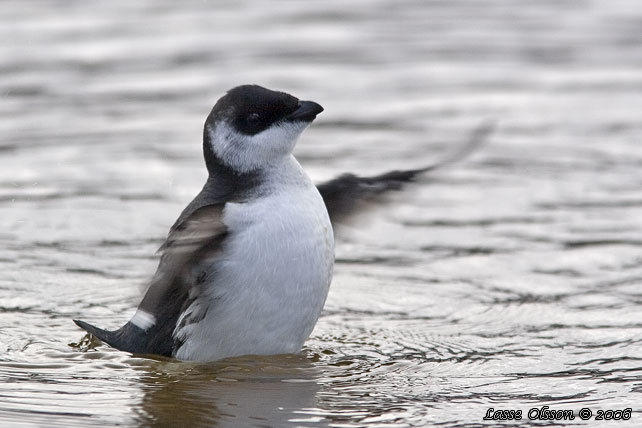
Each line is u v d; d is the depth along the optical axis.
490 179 15.57
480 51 23.00
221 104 9.65
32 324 10.73
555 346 10.16
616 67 21.83
